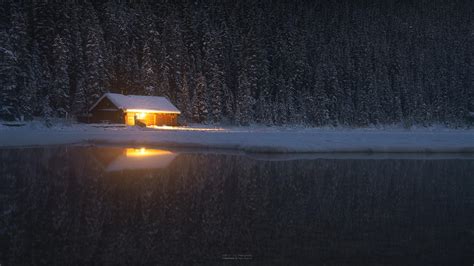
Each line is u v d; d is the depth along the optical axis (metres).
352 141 43.56
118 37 82.69
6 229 11.40
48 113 57.22
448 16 147.62
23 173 20.58
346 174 23.91
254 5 122.19
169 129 59.00
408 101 97.19
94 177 19.86
